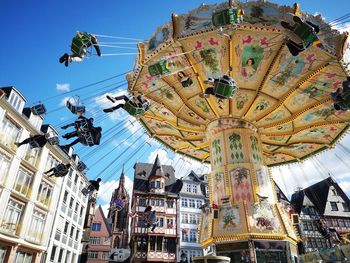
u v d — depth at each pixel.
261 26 11.94
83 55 10.73
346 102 10.59
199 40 12.74
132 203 49.03
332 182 49.91
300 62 13.36
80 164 17.77
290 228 15.01
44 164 29.75
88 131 11.88
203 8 12.48
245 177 15.80
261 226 14.17
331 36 12.41
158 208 45.69
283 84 14.65
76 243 37.72
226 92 10.17
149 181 48.44
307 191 51.66
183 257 34.75
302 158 21.27
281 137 18.80
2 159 24.39
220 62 13.76
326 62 13.06
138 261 41.72
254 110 16.58
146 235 43.12
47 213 29.91
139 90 15.31
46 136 13.31
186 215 46.47
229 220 14.60
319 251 18.34
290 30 10.18
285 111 16.34
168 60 12.58
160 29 13.31
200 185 51.03
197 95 15.65
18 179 26.14
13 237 24.55
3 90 25.92
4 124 24.75
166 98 15.95
